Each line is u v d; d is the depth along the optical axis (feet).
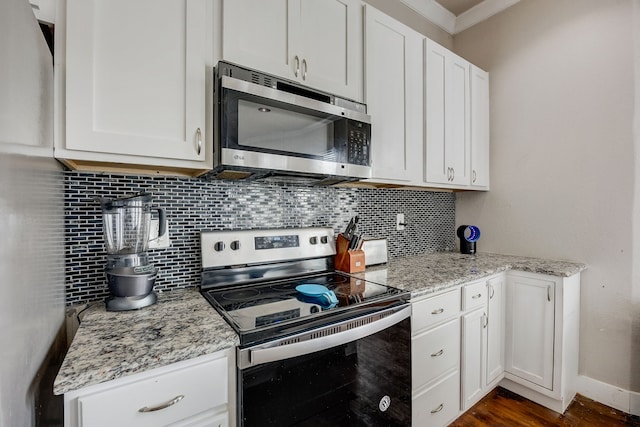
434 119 6.18
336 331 3.22
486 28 7.84
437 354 4.75
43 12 2.69
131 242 3.50
